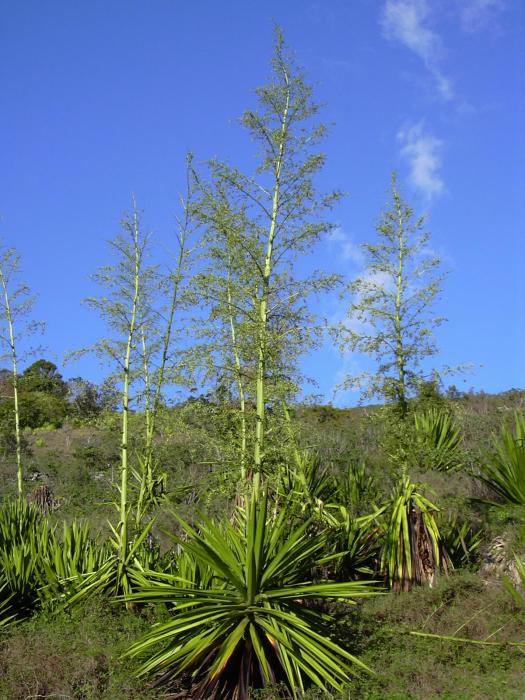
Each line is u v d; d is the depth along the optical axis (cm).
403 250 1055
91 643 784
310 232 871
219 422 917
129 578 911
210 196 888
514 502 1110
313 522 1001
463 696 660
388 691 689
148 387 1006
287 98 910
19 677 723
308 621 750
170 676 721
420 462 1188
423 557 998
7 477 2002
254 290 862
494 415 1886
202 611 720
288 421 862
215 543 744
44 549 1004
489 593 909
